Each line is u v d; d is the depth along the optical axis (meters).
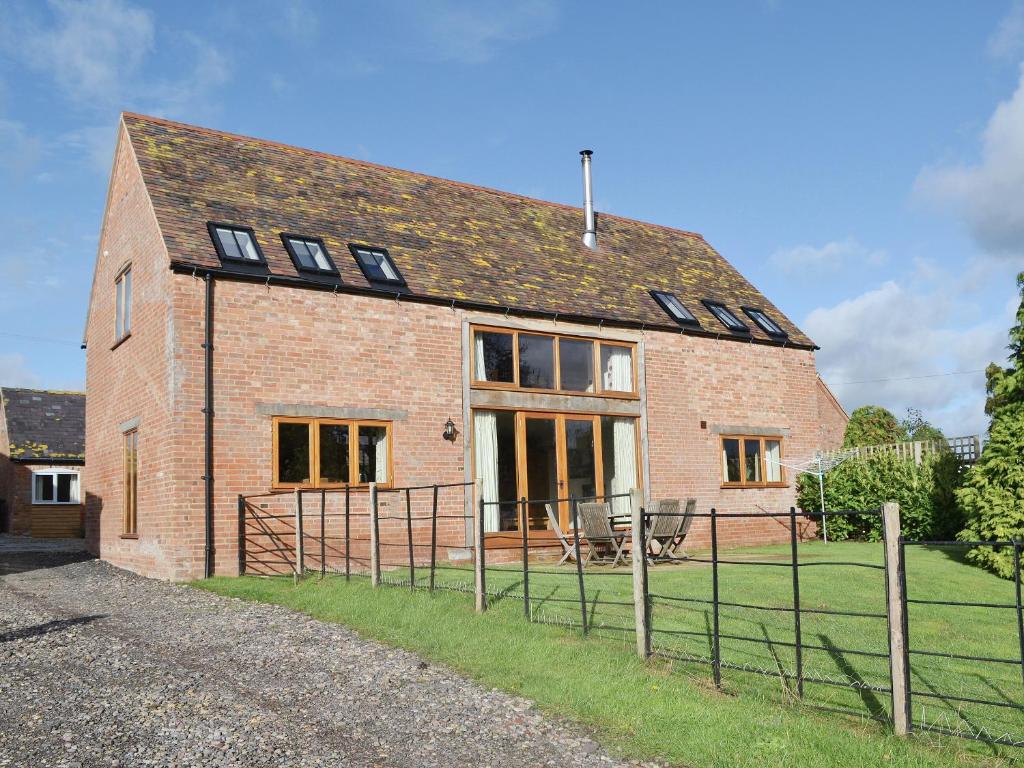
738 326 19.27
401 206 17.11
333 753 5.23
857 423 28.30
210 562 12.34
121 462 14.90
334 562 13.34
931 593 10.58
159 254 13.15
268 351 13.10
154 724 5.64
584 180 19.98
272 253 13.70
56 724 5.62
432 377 14.64
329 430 13.57
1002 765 5.01
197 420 12.40
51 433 28.39
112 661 7.30
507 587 10.57
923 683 6.75
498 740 5.50
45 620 9.21
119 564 14.77
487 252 17.06
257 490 12.77
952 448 17.52
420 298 14.59
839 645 7.73
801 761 5.01
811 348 20.48
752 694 6.31
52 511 27.55
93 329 17.28
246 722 5.73
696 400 18.09
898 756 5.08
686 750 5.22
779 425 19.61
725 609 9.25
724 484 18.31
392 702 6.24
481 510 9.16
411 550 10.33
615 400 16.81
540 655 7.27
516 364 15.68
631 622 8.52
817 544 18.17
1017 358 12.53
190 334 12.48
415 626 8.44
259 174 15.69
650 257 20.64
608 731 5.62
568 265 18.23
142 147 14.74
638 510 7.27
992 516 12.12
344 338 13.81
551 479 15.86
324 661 7.36
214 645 7.95
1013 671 7.11
